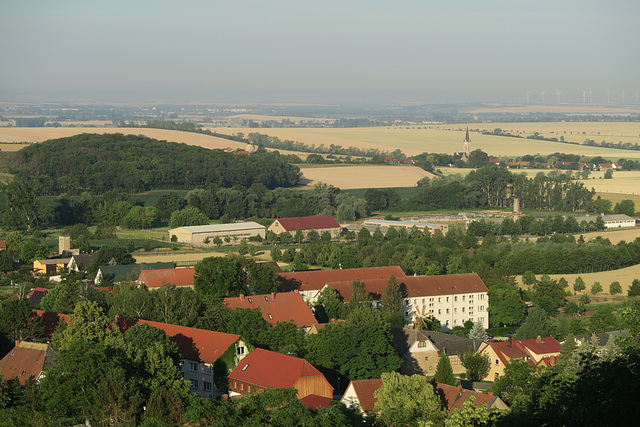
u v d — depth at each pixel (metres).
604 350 128.00
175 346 122.25
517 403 82.94
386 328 143.12
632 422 54.44
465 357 147.88
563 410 60.81
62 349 121.50
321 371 126.69
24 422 94.06
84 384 96.00
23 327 138.62
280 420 80.44
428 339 148.38
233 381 120.06
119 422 90.25
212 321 144.38
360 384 109.75
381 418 94.88
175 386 101.75
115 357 100.75
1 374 113.19
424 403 99.81
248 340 131.38
